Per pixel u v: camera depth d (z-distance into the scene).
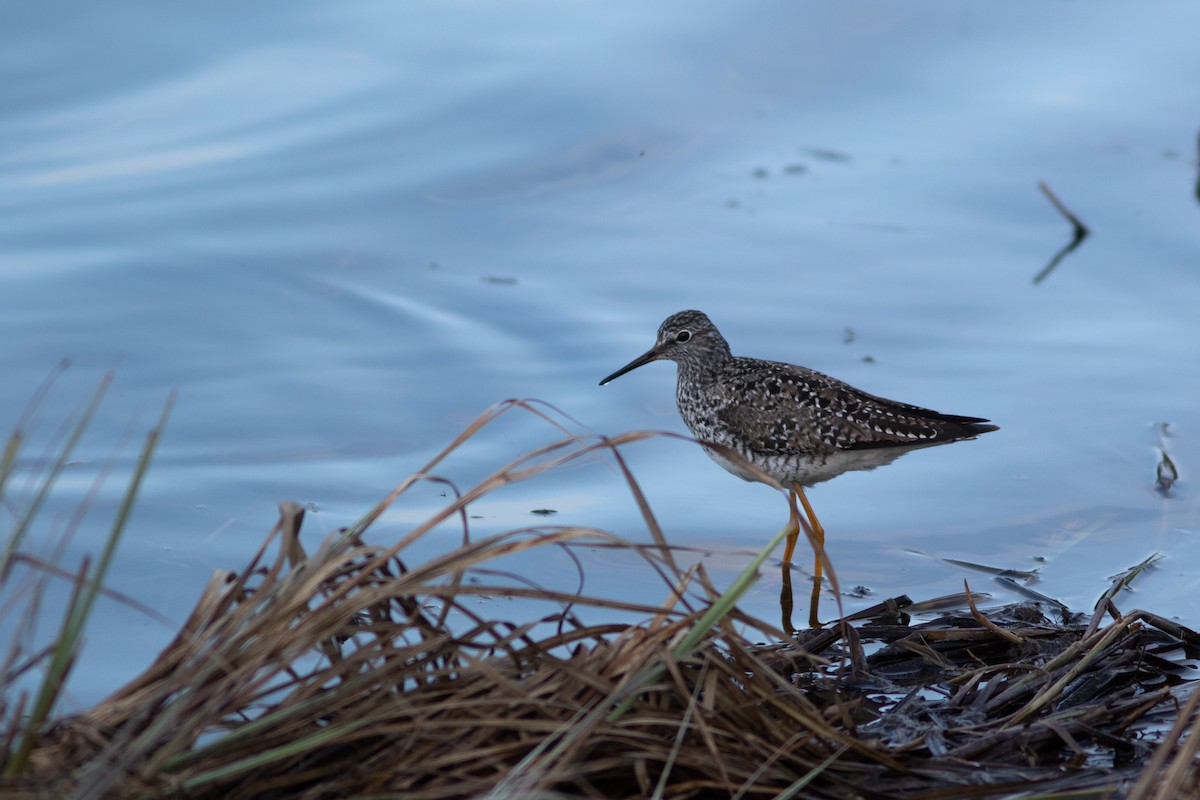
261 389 13.99
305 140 18.42
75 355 14.21
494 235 17.39
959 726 8.75
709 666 7.82
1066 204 18.53
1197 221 18.20
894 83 20.94
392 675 7.43
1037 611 10.52
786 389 12.84
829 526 12.55
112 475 12.23
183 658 7.18
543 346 15.35
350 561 8.10
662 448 13.86
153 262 15.95
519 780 6.85
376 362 14.72
